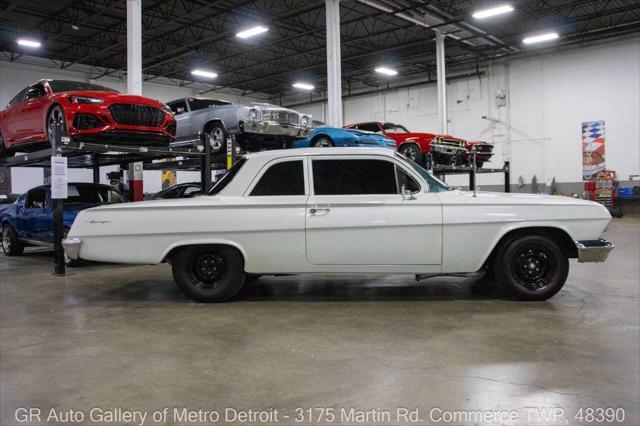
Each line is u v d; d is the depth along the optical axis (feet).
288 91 108.17
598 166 68.95
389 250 16.06
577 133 70.69
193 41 72.13
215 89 99.96
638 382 9.72
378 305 16.74
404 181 16.53
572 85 70.95
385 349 11.93
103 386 9.94
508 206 15.98
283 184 16.75
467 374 10.21
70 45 71.82
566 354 11.41
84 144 23.95
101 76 85.20
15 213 32.17
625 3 59.52
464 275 17.26
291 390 9.53
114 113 23.90
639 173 65.62
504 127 77.82
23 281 22.79
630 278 21.63
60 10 57.93
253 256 16.57
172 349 12.25
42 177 76.33
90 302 18.03
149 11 59.21
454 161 43.73
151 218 16.72
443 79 66.33
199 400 9.17
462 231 15.90
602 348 11.83
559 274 16.31
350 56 79.56
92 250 17.03
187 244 16.70
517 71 76.33
